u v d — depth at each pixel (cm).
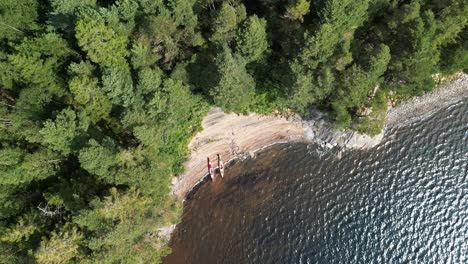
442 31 4506
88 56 4300
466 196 5197
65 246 3672
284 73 4891
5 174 4141
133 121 4300
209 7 4697
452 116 5650
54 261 3669
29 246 4153
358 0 4097
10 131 4366
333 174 5469
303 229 5200
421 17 4341
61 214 4244
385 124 5641
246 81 4841
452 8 4362
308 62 4478
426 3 4603
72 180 4316
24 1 4469
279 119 5578
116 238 3641
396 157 5500
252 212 5328
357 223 5191
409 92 5309
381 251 5019
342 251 5053
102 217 3644
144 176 4031
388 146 5556
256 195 5406
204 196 5434
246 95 5022
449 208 5153
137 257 4153
